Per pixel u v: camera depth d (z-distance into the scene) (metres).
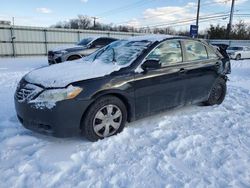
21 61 16.17
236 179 2.49
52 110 2.87
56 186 2.33
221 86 5.13
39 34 21.77
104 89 3.13
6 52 20.27
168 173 2.56
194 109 4.75
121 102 3.38
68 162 2.70
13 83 7.22
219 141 3.30
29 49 21.44
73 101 2.93
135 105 3.52
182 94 4.18
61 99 2.88
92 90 3.04
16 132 3.46
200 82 4.48
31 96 2.99
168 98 3.94
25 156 2.82
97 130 3.22
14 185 2.32
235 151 3.04
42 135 3.39
